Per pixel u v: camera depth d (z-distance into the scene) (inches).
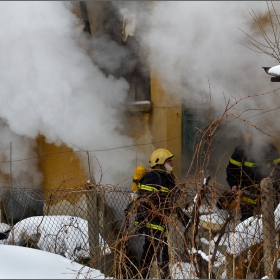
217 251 566.3
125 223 588.7
